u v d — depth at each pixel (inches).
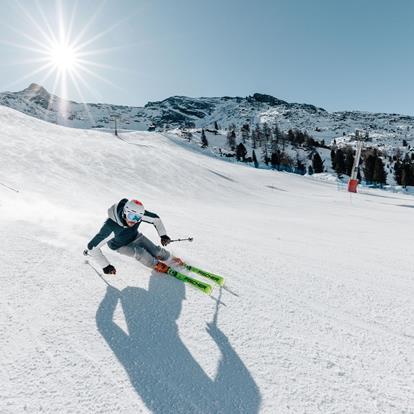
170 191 841.5
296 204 979.3
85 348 102.8
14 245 171.5
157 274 162.9
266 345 113.3
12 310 117.9
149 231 265.4
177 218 393.1
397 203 1317.7
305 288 167.2
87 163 863.1
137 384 90.7
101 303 129.6
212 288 157.0
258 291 158.9
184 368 98.8
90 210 373.4
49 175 650.8
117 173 859.4
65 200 454.6
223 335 117.3
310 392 92.4
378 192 2116.1
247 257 215.8
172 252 212.7
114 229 151.6
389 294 166.4
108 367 95.8
